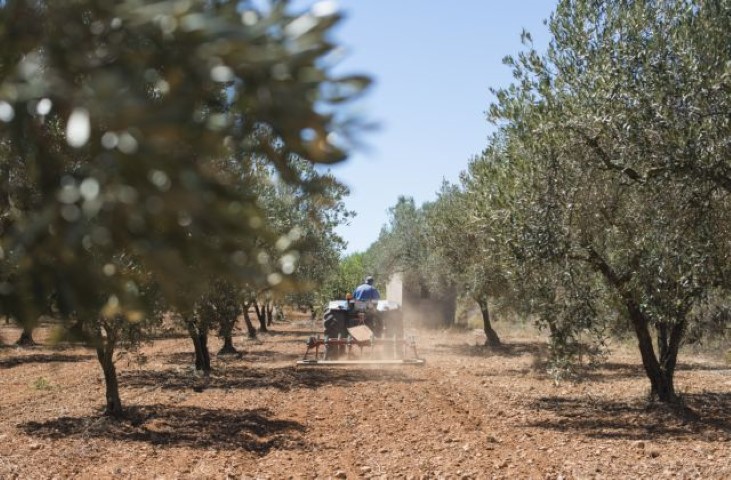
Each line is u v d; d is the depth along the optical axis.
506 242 13.32
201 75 1.12
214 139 1.17
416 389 18.55
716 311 14.86
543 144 12.97
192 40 1.09
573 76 12.84
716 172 10.17
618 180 13.09
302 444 11.76
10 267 1.26
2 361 25.09
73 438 12.12
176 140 1.12
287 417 14.39
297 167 1.43
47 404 15.91
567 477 9.55
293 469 10.03
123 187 1.08
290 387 18.89
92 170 1.10
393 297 51.12
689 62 10.41
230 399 16.86
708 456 10.80
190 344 35.16
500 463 10.27
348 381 20.27
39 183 1.30
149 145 1.07
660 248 11.24
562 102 12.76
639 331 15.68
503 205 13.44
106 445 11.62
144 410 15.04
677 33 10.98
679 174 10.38
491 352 31.08
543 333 41.69
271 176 1.48
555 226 13.02
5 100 1.14
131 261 1.54
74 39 1.19
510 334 42.78
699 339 16.42
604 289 15.30
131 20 1.08
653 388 15.98
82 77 1.25
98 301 1.27
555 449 11.52
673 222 11.15
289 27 1.07
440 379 20.94
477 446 11.66
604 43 12.20
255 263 1.26
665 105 10.42
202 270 1.26
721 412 15.16
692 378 21.08
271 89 1.11
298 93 1.10
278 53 1.08
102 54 1.19
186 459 10.59
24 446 11.51
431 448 11.47
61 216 1.16
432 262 36.56
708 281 11.66
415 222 44.66
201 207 1.12
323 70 1.11
